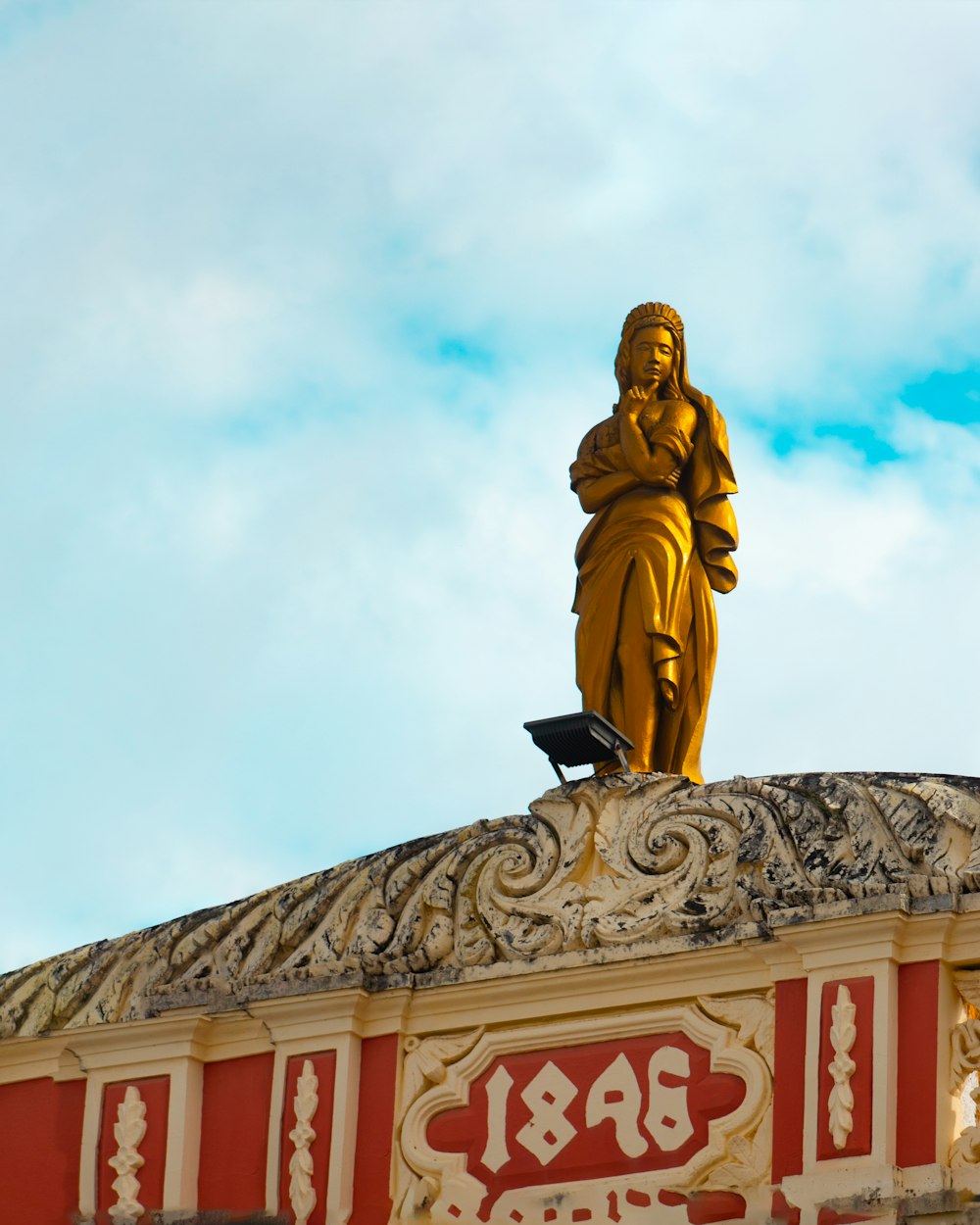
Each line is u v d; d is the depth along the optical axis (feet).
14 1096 86.94
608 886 82.79
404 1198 81.10
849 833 80.38
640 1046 80.64
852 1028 77.71
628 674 90.38
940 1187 75.36
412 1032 83.25
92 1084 85.61
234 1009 84.58
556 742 84.89
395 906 84.94
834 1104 77.00
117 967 87.25
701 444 93.04
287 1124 82.89
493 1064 82.02
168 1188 83.35
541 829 84.48
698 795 83.35
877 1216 75.51
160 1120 84.43
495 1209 79.97
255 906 86.84
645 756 89.61
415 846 86.07
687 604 91.25
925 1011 77.66
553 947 82.28
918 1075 77.00
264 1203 82.28
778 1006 79.30
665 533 91.45
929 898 78.23
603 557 91.86
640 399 93.86
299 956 85.10
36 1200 84.99
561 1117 80.48
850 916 78.43
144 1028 85.40
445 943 83.82
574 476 93.97
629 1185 78.89
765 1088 78.48
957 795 80.02
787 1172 77.41
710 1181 78.13
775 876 80.43
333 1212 81.20
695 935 80.74
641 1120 79.61
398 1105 82.33
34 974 88.33
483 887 84.23
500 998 82.43
